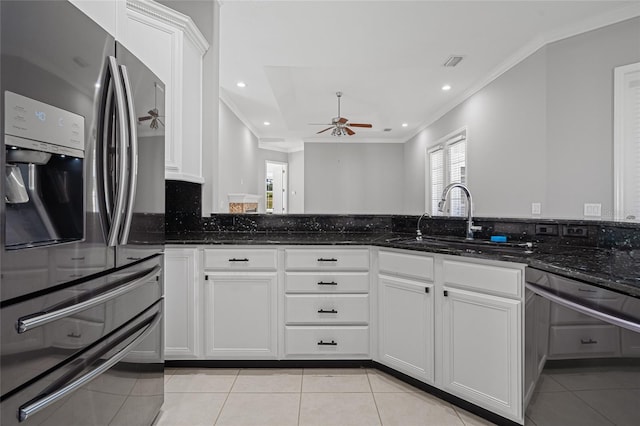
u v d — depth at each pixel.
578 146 2.86
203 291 2.07
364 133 7.60
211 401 1.76
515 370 1.46
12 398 0.80
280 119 6.24
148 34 2.02
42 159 0.94
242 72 3.97
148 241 1.46
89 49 1.05
